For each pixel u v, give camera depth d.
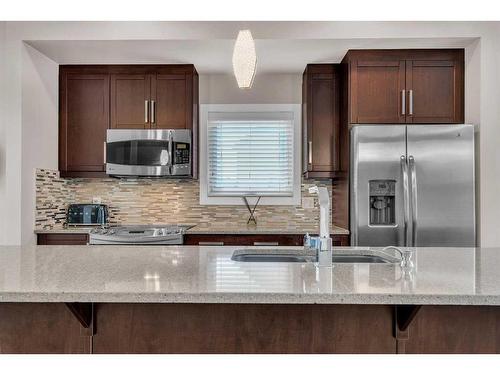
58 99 3.69
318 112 3.67
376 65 3.35
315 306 1.53
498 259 1.89
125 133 3.58
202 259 1.86
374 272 1.58
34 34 3.10
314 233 3.30
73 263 1.75
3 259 1.85
